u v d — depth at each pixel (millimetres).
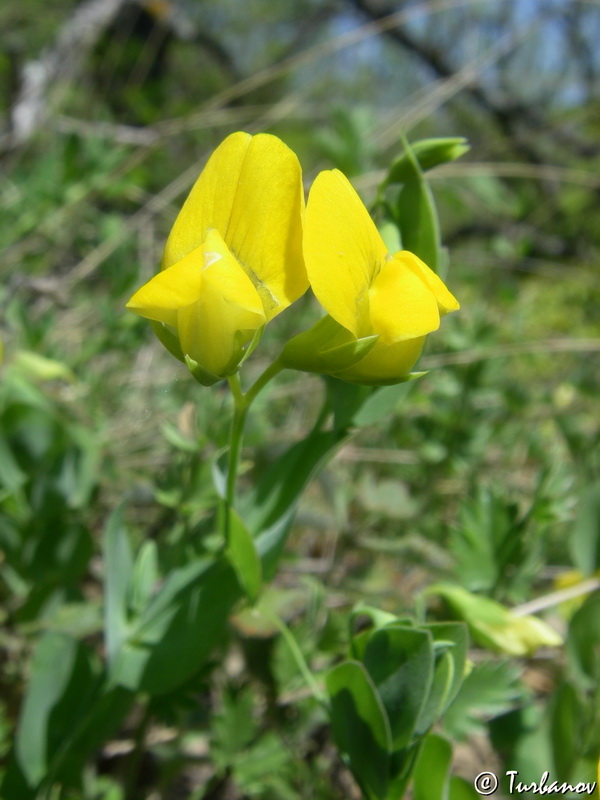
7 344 151
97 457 118
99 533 137
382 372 69
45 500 109
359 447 168
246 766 92
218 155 69
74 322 176
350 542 131
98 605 104
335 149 167
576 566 116
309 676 83
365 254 68
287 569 133
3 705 108
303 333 70
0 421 112
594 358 223
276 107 217
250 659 103
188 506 99
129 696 87
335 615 101
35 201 184
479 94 524
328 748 109
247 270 69
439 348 167
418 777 72
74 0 394
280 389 153
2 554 117
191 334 64
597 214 381
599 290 306
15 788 85
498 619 91
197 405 107
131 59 418
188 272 63
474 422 159
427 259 82
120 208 276
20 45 373
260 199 68
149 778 110
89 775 94
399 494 140
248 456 126
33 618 103
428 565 129
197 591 85
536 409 191
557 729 87
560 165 427
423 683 68
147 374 167
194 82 566
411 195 82
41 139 255
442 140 84
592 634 94
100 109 246
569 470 143
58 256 213
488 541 108
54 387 146
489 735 89
